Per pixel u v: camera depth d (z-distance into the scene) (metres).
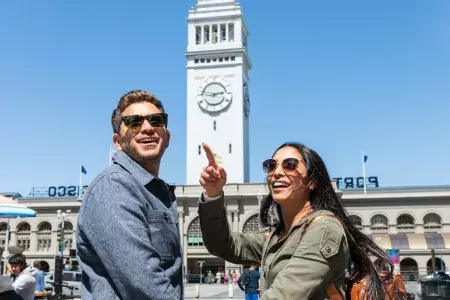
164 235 4.04
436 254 83.69
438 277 26.97
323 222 3.92
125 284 3.56
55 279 22.86
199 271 86.00
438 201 84.69
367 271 4.16
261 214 5.06
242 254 5.03
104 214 3.76
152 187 4.26
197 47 100.88
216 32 102.56
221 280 79.25
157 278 3.60
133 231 3.72
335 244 3.79
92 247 3.89
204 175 4.78
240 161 95.50
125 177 4.04
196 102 98.94
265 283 4.23
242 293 49.59
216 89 98.69
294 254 3.83
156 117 4.43
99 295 3.68
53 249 93.56
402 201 85.62
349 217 4.41
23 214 16.52
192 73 100.31
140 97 4.61
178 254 4.21
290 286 3.63
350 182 94.56
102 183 3.98
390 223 85.12
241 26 102.75
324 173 4.44
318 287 3.69
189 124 98.00
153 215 4.02
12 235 95.50
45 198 95.44
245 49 102.06
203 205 4.84
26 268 15.80
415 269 84.69
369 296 4.04
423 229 84.31
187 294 47.12
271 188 4.57
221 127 97.25
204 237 4.97
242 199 83.25
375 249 4.35
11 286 9.20
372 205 86.44
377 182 93.44
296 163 4.36
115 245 3.63
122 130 4.47
